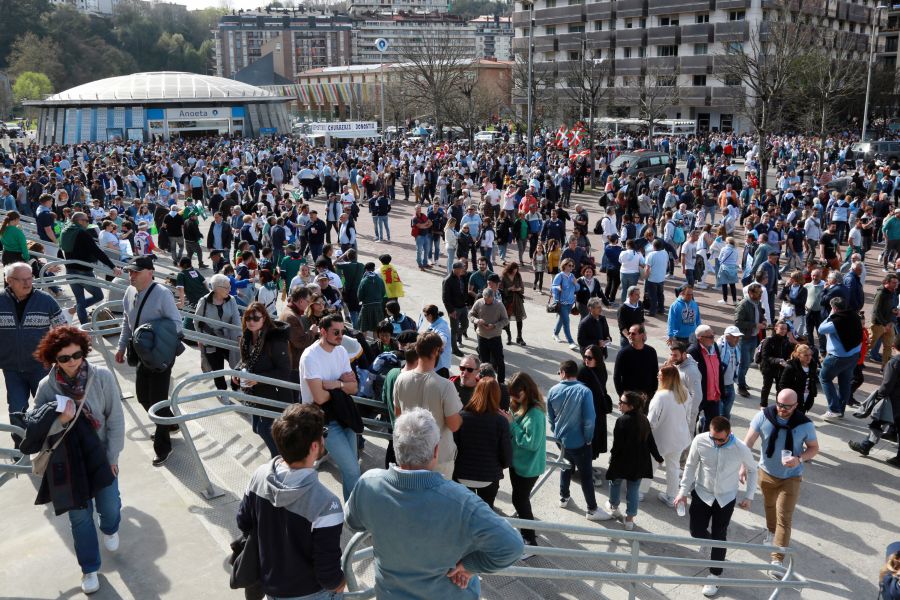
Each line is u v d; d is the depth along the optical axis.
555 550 4.73
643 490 8.14
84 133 70.50
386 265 13.54
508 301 13.60
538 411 6.62
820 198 25.23
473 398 6.05
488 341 11.37
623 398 7.22
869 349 13.38
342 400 5.77
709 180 31.55
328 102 102.44
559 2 84.69
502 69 95.94
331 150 46.47
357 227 26.73
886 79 57.62
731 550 7.47
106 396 5.00
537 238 21.02
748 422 10.57
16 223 11.34
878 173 31.81
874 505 8.40
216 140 63.12
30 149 55.38
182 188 34.22
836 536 7.77
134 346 6.69
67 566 5.39
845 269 16.59
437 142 54.69
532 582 6.39
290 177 39.88
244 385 6.88
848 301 12.76
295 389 6.74
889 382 9.19
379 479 3.00
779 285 18.58
